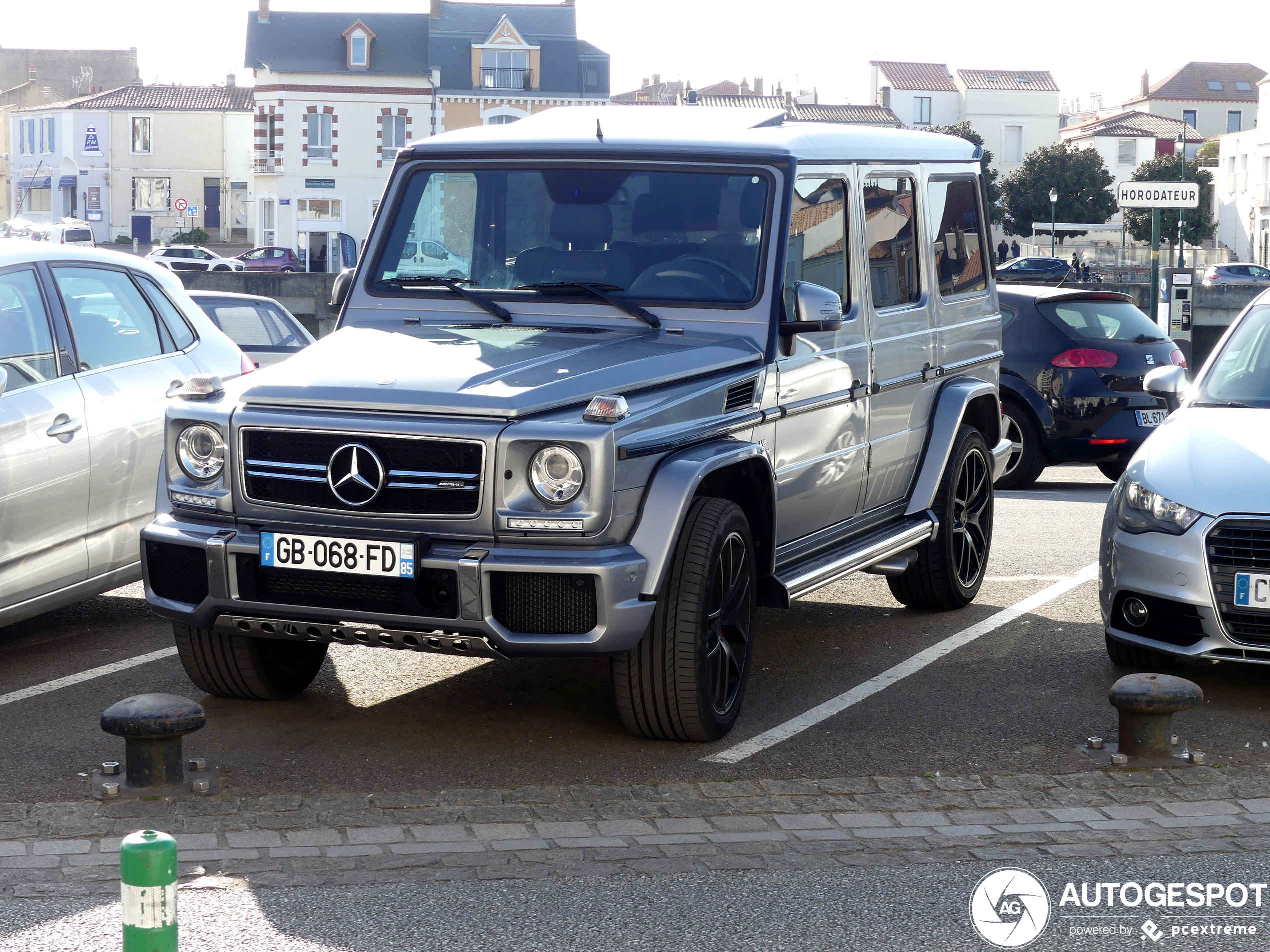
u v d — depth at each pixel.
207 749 5.23
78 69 106.44
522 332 5.61
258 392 5.00
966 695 6.11
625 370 5.05
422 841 4.36
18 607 6.14
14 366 6.16
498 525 4.71
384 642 4.88
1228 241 91.88
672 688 5.11
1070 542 9.83
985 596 8.11
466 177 6.05
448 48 64.50
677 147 5.89
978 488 7.84
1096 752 5.34
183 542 5.01
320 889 3.98
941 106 98.19
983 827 4.59
